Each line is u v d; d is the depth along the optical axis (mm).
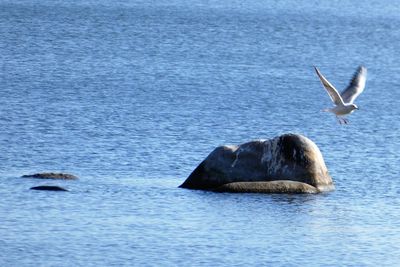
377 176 142750
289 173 127375
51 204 116438
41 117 181750
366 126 195125
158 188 127250
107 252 99062
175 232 107250
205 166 127812
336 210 119875
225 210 117062
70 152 150625
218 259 98375
